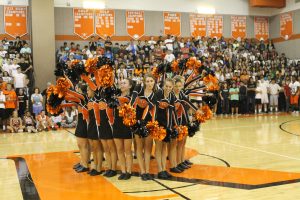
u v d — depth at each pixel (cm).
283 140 828
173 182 495
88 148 574
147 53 1541
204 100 590
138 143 513
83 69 534
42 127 1098
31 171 580
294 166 574
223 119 1312
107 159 541
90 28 1633
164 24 1770
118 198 430
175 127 525
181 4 1803
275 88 1533
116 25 1678
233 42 1805
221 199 418
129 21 1702
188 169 566
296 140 827
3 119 1132
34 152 748
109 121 525
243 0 1933
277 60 1784
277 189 452
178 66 593
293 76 1538
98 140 541
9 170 592
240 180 496
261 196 425
